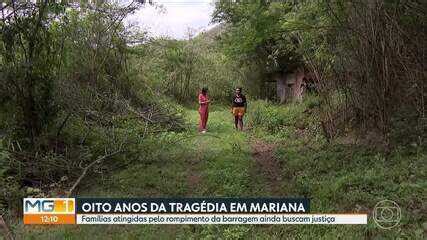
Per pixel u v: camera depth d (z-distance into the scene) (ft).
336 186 25.71
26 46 33.71
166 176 31.60
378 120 34.06
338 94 39.37
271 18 35.22
